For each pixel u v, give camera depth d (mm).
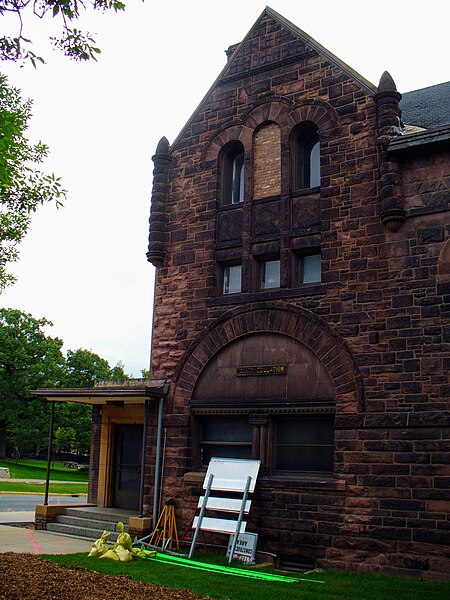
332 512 13523
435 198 13812
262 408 15117
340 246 14758
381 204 14273
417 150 14070
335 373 14141
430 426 12867
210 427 16250
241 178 17484
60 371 65125
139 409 20016
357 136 15094
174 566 12516
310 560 13680
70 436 62375
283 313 15219
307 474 14477
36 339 64250
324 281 14797
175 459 16141
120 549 13055
